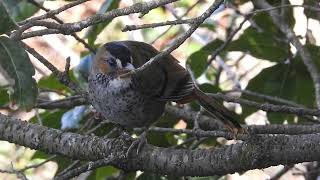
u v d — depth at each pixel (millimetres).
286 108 7375
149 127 8117
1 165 12516
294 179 10914
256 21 9195
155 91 7742
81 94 7980
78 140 6480
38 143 6531
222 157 6031
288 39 8609
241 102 7551
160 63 7840
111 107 7793
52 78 9375
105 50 7836
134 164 6383
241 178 11773
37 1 8242
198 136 7090
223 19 11570
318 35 10703
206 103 7402
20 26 6070
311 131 7117
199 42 12328
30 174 12422
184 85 7699
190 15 12633
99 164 6199
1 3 5664
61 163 8617
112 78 7703
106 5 8594
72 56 12758
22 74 5953
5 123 6621
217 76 10438
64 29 6008
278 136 5926
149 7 5906
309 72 8797
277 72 9094
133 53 7820
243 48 9102
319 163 9125
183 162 6180
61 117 8883
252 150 5898
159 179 8016
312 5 8992
